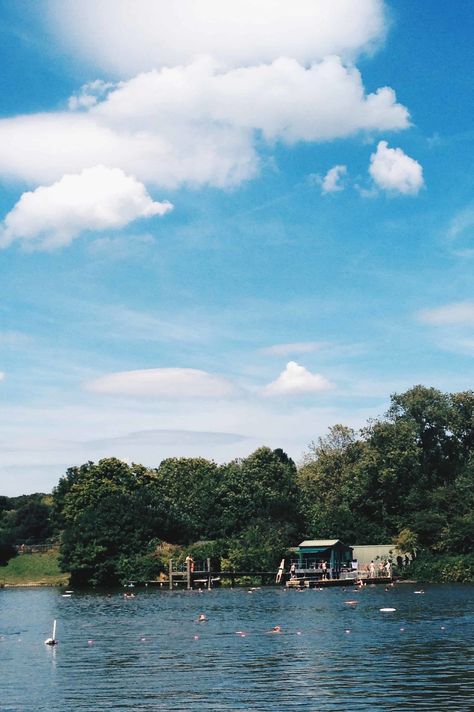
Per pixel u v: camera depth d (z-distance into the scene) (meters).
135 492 148.88
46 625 70.88
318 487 176.50
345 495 155.25
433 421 162.25
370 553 131.38
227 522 143.50
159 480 170.62
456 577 118.06
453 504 133.75
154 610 82.19
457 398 165.38
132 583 125.50
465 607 76.25
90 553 127.38
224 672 43.69
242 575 122.56
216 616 73.25
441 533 128.50
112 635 61.78
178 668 45.41
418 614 70.31
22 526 169.75
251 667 44.94
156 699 37.62
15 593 118.56
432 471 160.38
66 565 130.12
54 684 42.00
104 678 43.25
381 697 36.59
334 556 122.62
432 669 42.88
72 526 137.88
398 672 42.22
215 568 125.75
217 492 150.62
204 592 107.56
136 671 44.94
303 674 42.41
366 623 64.12
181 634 60.75
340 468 179.25
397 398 164.75
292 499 148.12
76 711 35.78
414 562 124.62
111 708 36.12
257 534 129.38
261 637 57.38
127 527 131.00
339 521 141.50
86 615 79.25
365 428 160.50
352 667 44.00
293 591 103.75
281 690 38.59
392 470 147.75
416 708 34.47
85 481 155.25
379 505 149.62
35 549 153.75
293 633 59.06
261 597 94.88
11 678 44.12
